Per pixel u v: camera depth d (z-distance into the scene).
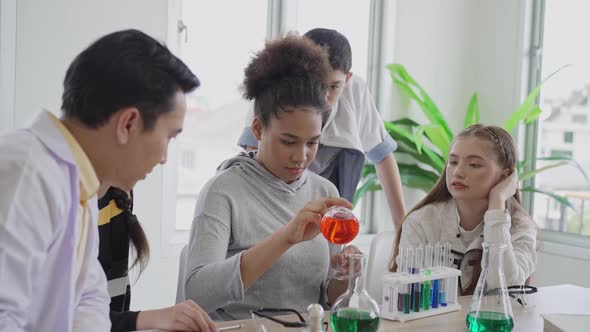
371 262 2.05
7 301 0.90
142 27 2.81
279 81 1.48
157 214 2.92
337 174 2.22
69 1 2.62
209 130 3.17
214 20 3.12
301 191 1.66
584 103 3.46
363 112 2.41
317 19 3.44
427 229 1.96
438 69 3.80
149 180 2.88
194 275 1.45
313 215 1.37
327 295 1.64
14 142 0.94
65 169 0.99
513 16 3.71
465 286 1.84
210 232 1.50
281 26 3.28
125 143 1.05
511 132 3.48
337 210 1.30
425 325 1.38
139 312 1.33
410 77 3.48
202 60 3.11
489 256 1.32
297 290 1.60
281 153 1.53
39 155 0.95
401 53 3.66
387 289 1.43
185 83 1.09
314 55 1.49
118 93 1.01
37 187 0.93
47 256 0.98
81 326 1.18
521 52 3.67
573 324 1.28
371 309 1.20
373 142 2.51
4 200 0.89
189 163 3.13
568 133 3.54
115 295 1.56
